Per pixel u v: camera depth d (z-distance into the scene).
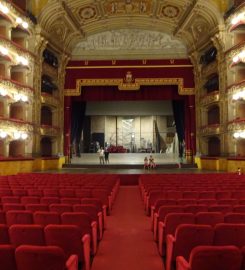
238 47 20.06
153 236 6.93
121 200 12.26
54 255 3.01
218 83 23.67
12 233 4.24
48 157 24.00
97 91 27.78
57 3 21.78
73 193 8.58
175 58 26.48
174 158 31.48
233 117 21.12
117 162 28.78
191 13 22.86
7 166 18.53
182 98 27.56
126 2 23.36
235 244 4.17
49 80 25.16
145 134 40.00
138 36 26.53
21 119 20.61
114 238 6.78
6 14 18.27
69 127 27.03
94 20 25.11
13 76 21.47
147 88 27.64
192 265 3.07
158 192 8.44
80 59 26.69
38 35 21.91
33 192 8.55
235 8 20.08
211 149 25.59
